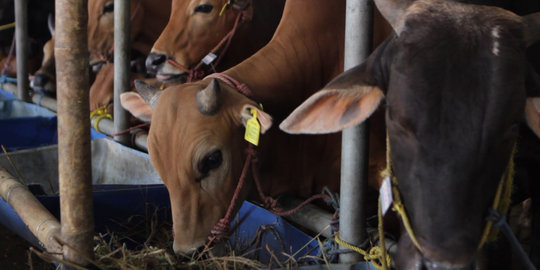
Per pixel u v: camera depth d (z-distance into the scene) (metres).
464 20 1.99
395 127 2.00
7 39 8.10
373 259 2.45
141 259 2.58
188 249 2.79
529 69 2.01
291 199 3.28
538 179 3.18
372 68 2.12
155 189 3.53
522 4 3.24
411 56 1.95
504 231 1.98
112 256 2.71
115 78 4.34
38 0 7.97
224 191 2.85
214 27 4.43
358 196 2.51
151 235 3.32
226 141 2.81
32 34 8.01
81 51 2.16
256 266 2.66
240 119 2.86
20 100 6.22
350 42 2.43
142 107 3.26
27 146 5.48
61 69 2.16
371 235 2.64
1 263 4.54
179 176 2.78
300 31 3.46
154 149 2.82
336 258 2.59
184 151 2.75
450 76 1.88
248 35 4.54
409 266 2.10
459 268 1.87
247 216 3.23
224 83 3.03
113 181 4.29
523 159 3.08
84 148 2.23
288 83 3.34
